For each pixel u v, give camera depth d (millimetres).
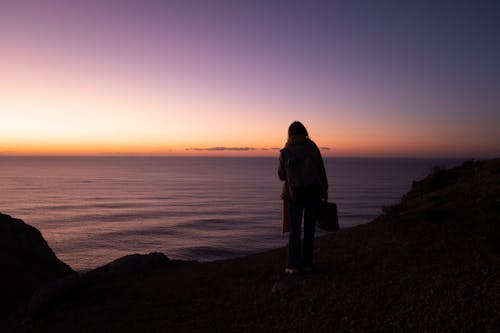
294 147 4246
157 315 3828
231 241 104375
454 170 7363
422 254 4156
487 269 3361
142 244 99625
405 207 6012
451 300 2951
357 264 4328
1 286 5684
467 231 4344
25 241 6984
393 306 3090
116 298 4570
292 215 4332
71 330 3689
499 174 5516
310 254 4355
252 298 3914
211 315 3645
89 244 99625
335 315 3148
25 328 4031
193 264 6352
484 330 2434
